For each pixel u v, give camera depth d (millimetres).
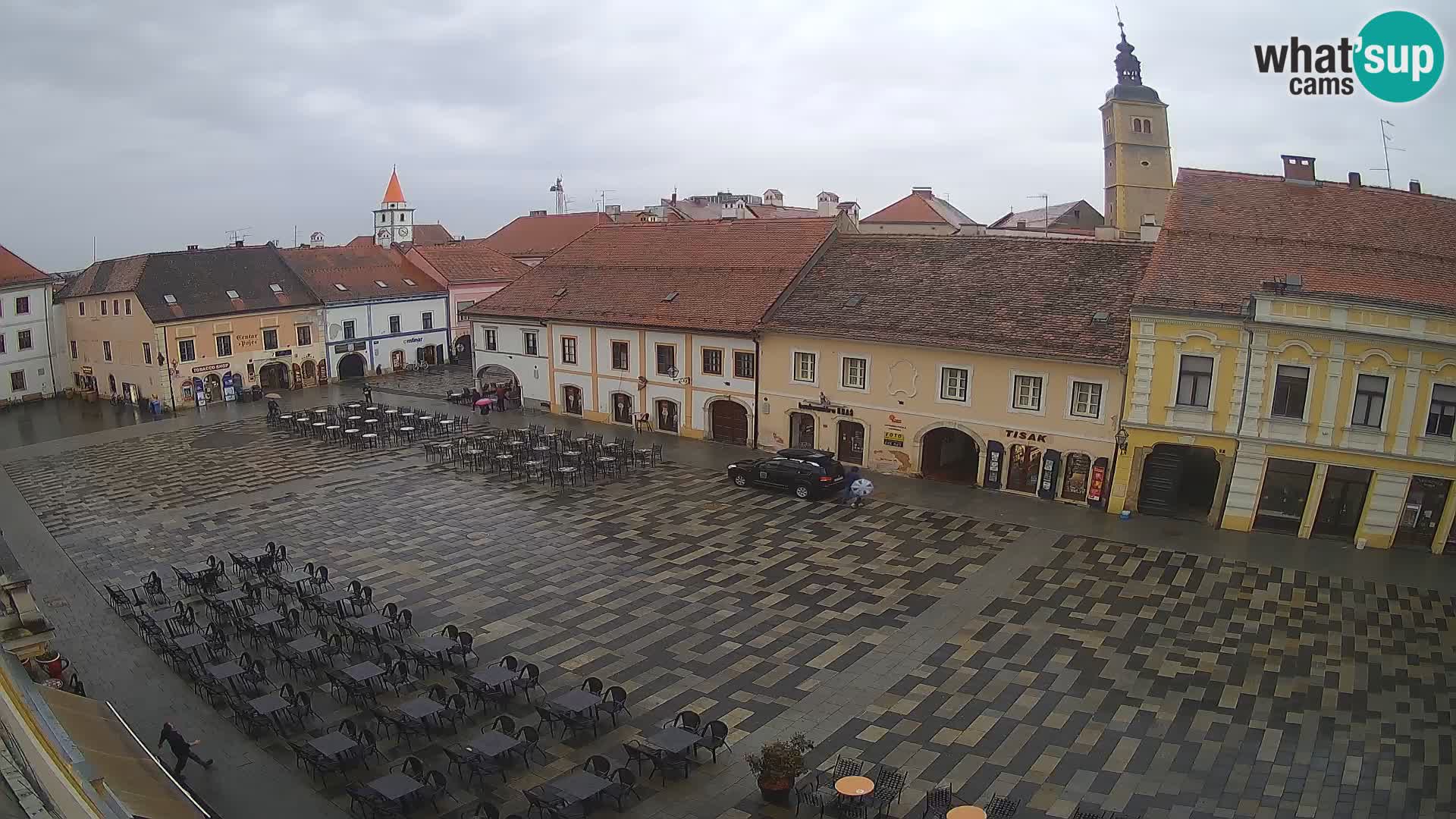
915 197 77562
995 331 36000
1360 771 17906
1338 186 35312
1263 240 32844
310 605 25516
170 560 31172
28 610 18453
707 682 21906
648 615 25641
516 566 29422
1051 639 23734
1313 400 29672
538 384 53344
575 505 35656
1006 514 33531
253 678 21812
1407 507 29203
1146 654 22828
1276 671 21922
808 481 35594
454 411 55094
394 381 67875
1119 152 73125
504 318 53594
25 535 34344
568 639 24266
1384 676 21688
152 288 60094
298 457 44906
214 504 37344
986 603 26016
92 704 17141
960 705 20609
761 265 46344
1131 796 17203
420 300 73000
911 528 32281
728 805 17344
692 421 46312
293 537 32938
